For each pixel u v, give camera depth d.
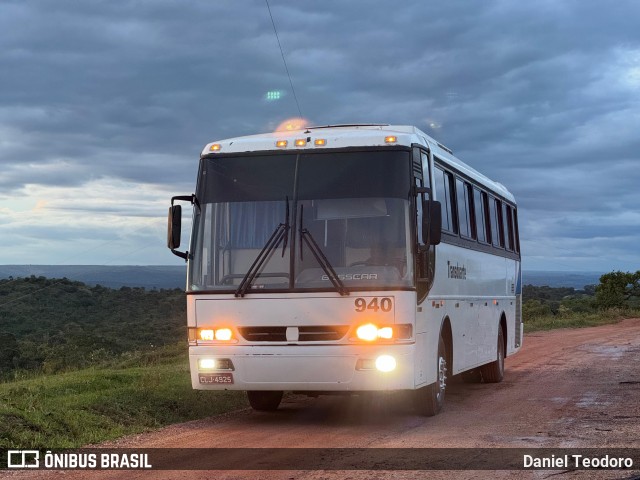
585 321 41.34
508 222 18.80
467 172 14.81
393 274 10.65
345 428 11.17
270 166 11.23
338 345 10.58
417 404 12.05
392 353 10.51
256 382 10.80
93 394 12.68
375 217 10.83
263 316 10.77
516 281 19.53
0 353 32.47
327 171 11.06
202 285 11.06
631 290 53.94
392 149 11.05
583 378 17.53
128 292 60.72
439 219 10.81
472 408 13.08
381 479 7.95
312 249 10.79
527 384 16.64
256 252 10.99
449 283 13.04
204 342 10.98
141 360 21.59
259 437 10.52
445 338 13.08
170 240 11.20
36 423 10.37
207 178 11.38
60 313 52.81
